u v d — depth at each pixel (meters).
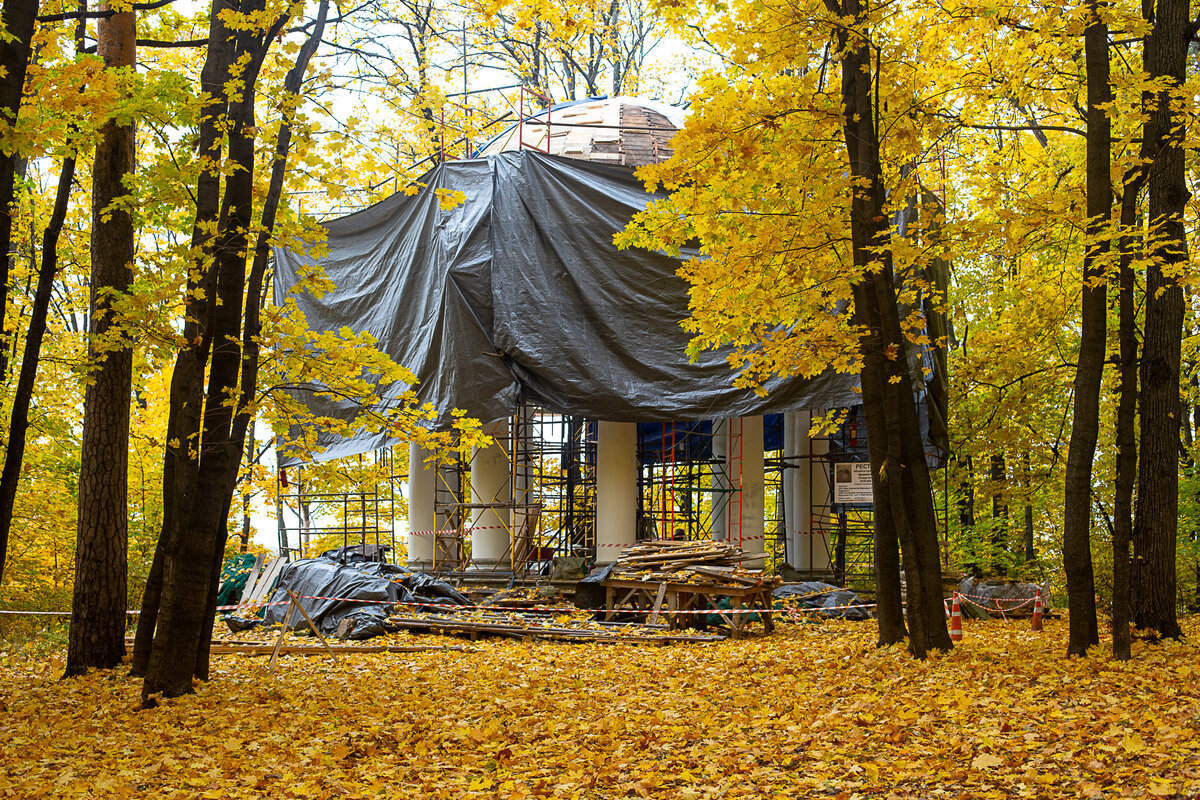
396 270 21.23
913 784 5.66
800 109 10.25
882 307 10.66
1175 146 10.01
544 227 19.62
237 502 23.62
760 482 21.83
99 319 11.30
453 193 10.80
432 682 10.81
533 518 22.91
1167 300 11.29
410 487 22.78
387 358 10.69
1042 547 24.58
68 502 18.61
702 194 10.84
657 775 6.16
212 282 9.95
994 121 14.68
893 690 8.73
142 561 20.02
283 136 10.03
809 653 12.01
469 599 19.05
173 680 9.45
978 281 22.52
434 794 5.94
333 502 28.98
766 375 11.77
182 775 6.48
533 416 26.22
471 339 19.23
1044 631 14.84
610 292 19.48
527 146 22.05
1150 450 11.32
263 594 17.45
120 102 8.24
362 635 15.24
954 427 21.81
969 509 23.34
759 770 6.20
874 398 10.97
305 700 9.50
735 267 10.75
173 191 8.88
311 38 10.51
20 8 7.36
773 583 15.55
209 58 10.04
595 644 14.76
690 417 19.12
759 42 9.91
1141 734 6.36
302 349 10.37
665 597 16.27
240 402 10.09
